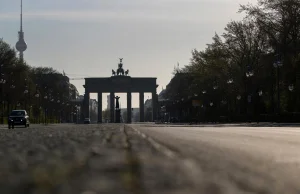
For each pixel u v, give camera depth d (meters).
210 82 137.12
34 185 9.14
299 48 93.94
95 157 15.49
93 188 8.68
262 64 103.88
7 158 15.37
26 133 43.59
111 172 11.33
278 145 23.92
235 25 114.56
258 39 110.19
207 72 130.38
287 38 96.62
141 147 20.83
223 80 122.81
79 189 8.53
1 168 12.33
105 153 17.25
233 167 13.04
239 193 8.48
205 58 125.31
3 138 31.36
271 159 16.22
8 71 133.00
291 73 94.44
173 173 11.32
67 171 11.48
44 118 197.25
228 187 9.23
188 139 29.67
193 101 150.75
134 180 9.95
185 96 174.25
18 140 28.05
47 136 34.16
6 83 132.25
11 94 134.25
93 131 48.03
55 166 12.68
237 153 18.23
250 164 14.12
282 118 93.81
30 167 12.52
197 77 140.00
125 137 31.42
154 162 13.92
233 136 34.94
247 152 18.97
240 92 119.06
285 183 10.29
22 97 142.50
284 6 95.06
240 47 115.06
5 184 9.33
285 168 13.49
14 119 86.62
